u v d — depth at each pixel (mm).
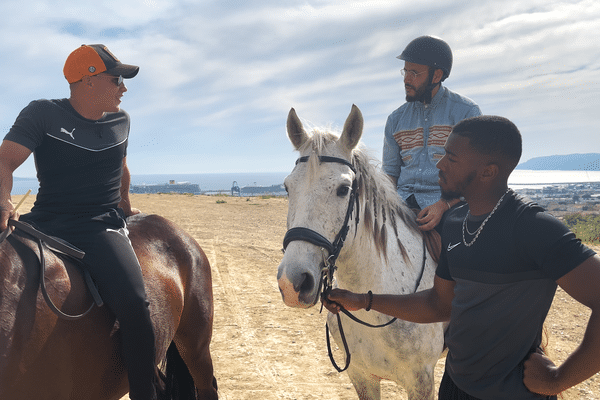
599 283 1110
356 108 2172
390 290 2475
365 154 2404
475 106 2953
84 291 1896
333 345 5215
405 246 2629
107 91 2004
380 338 2426
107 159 2084
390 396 4008
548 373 1233
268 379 4320
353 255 2365
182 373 2809
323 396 3982
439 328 2514
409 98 3002
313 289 1957
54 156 1942
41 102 1927
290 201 2162
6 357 1570
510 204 1352
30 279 1723
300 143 2334
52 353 1724
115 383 2051
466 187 1417
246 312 6391
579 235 10070
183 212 18281
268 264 9367
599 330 1103
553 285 1301
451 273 1496
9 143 1817
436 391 4133
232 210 19906
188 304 2721
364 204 2361
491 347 1344
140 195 26328
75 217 2006
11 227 1794
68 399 1823
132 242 2449
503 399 1336
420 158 3086
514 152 1349
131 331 1948
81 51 1958
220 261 9523
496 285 1314
